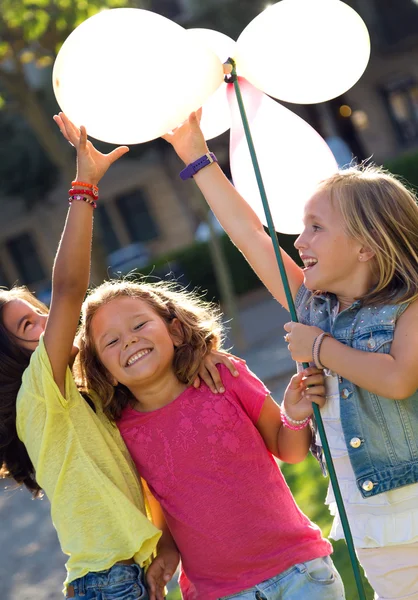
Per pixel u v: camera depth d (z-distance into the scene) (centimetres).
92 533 264
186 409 277
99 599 259
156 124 265
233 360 288
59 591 616
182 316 288
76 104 259
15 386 286
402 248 261
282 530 267
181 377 281
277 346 1165
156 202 2475
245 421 276
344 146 1848
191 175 297
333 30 279
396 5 2441
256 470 273
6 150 2164
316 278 265
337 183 266
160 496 275
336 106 2472
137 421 280
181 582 283
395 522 258
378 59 2478
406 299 256
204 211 1300
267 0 2009
